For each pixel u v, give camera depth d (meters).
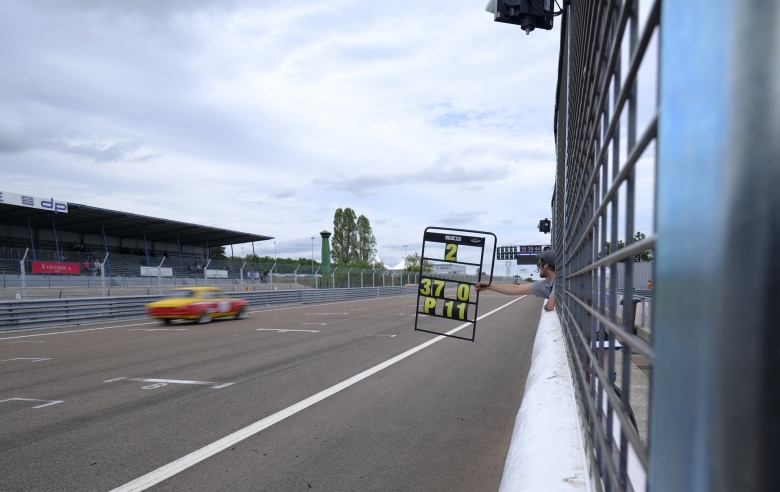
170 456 4.46
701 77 0.37
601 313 1.34
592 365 1.59
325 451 4.59
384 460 4.38
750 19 0.33
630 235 0.85
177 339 12.61
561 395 2.66
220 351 10.50
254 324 16.80
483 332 14.61
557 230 5.95
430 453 4.55
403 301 35.03
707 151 0.36
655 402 0.46
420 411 5.93
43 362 9.29
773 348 0.31
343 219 80.25
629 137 0.86
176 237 48.12
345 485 3.88
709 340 0.34
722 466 0.33
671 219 0.42
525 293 6.02
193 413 5.79
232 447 4.68
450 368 8.71
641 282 7.52
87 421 5.51
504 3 5.73
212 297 17.98
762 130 0.32
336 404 6.22
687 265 0.38
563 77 4.23
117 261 32.91
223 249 59.00
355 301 35.41
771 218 0.31
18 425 5.39
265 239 50.09
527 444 2.10
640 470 1.70
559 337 4.74
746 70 0.33
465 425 5.39
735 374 0.32
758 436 0.32
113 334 14.03
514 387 7.33
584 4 2.02
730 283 0.32
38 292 25.02
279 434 5.05
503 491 1.95
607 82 1.19
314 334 13.63
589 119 1.80
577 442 1.94
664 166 0.44
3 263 25.50
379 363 9.09
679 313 0.40
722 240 0.33
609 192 1.09
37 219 37.88
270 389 7.00
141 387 7.13
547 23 5.79
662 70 0.45
